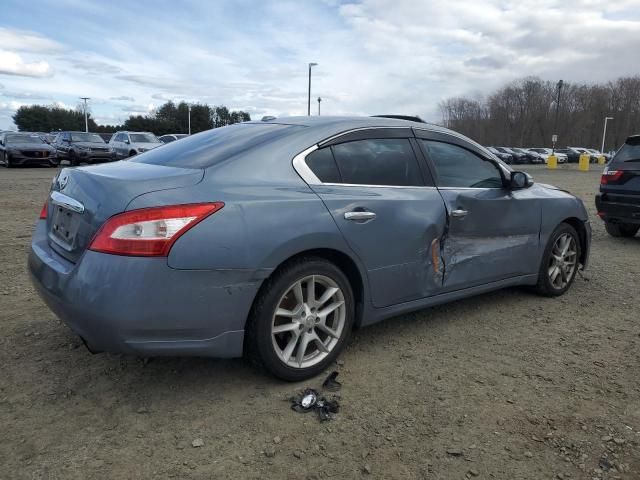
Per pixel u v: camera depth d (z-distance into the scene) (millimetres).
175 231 2619
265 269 2855
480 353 3645
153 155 3504
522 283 4562
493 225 4129
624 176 7441
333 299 3277
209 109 90562
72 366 3344
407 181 3656
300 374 3156
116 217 2605
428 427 2740
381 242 3381
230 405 2926
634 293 5098
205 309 2723
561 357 3602
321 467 2424
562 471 2424
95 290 2568
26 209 9930
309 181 3178
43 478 2312
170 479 2326
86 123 81000
